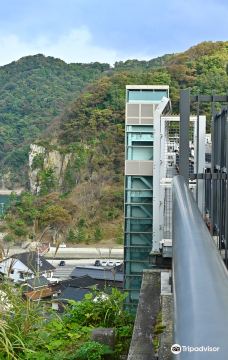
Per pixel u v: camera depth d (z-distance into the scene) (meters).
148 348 2.84
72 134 65.12
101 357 3.29
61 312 4.42
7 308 3.32
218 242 4.24
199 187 5.12
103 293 4.56
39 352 3.18
